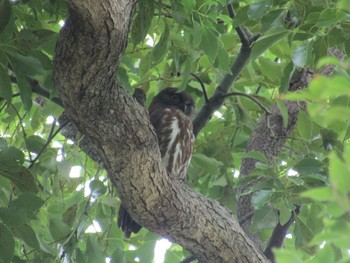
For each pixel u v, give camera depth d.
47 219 11.91
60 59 7.87
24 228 9.01
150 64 10.27
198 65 12.84
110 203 10.98
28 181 8.95
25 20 9.49
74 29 7.59
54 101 10.65
